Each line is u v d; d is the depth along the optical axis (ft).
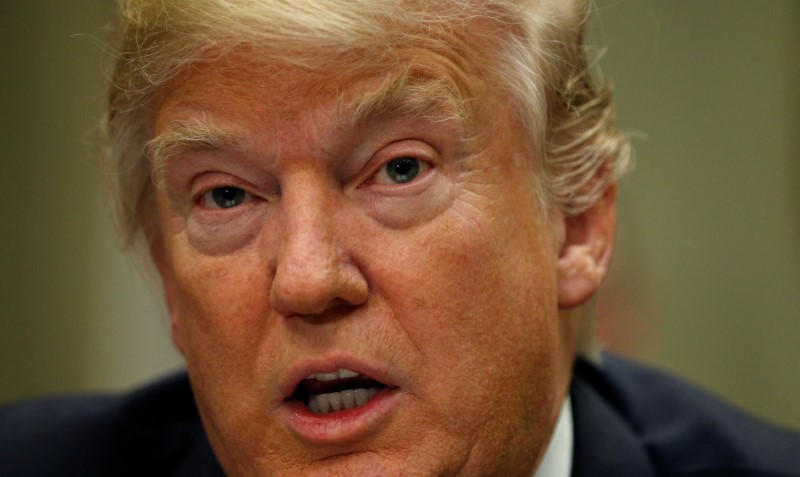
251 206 5.45
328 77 5.06
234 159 5.30
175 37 5.24
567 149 6.09
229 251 5.48
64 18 13.04
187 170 5.49
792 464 7.39
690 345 13.94
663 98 13.66
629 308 12.23
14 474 7.88
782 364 13.84
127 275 13.39
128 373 13.38
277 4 4.98
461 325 5.31
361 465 5.31
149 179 6.33
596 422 7.15
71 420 8.33
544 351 5.75
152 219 6.47
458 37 5.32
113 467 7.89
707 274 13.87
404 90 5.13
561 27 5.95
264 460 5.55
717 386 13.96
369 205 5.25
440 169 5.33
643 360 12.38
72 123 13.14
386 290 5.21
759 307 13.84
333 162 5.19
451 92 5.25
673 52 13.62
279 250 5.28
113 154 6.31
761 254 13.76
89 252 13.30
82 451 7.99
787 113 13.51
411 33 5.15
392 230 5.25
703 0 13.56
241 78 5.13
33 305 13.12
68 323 13.24
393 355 5.21
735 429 7.77
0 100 12.93
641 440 7.58
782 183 13.62
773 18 13.47
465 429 5.39
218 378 5.61
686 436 7.62
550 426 6.07
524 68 5.60
